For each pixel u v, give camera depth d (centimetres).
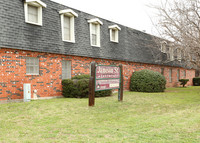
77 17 1422
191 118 658
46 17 1214
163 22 1376
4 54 995
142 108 898
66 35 1361
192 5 1266
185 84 3038
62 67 1325
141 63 2125
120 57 1789
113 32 1809
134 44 2052
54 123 629
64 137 491
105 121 654
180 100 1197
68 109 849
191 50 1305
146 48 2239
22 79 1074
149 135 491
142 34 2244
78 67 1421
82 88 1226
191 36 1271
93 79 923
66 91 1267
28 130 554
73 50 1352
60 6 1324
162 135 487
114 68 1054
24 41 1069
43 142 455
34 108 854
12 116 713
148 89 1759
